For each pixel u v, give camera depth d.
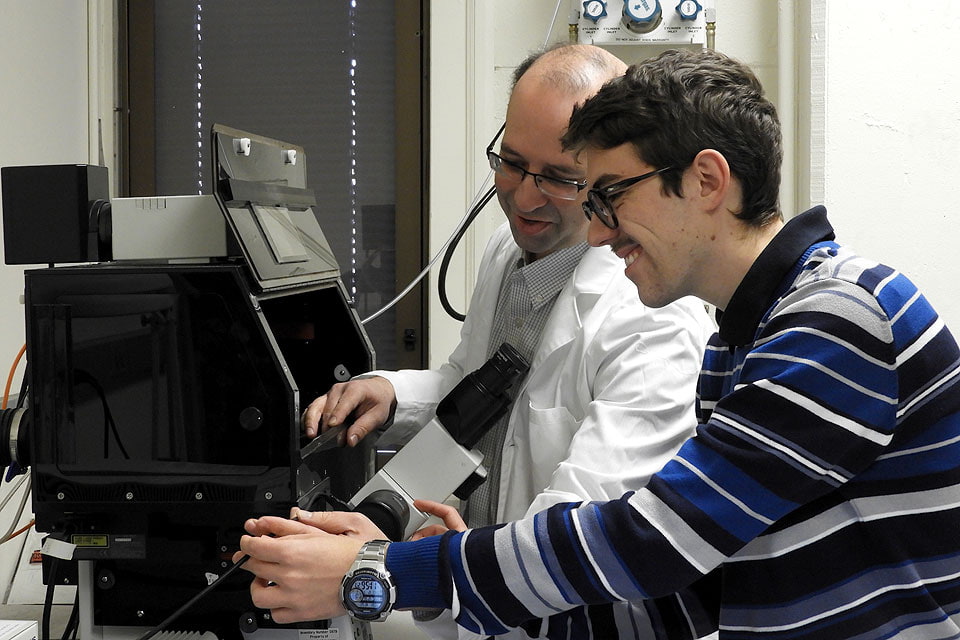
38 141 1.83
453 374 1.57
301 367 1.41
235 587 1.04
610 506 0.81
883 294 0.77
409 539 1.09
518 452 1.33
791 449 0.75
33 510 1.03
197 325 0.99
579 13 2.06
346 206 2.27
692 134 0.82
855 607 0.80
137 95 2.27
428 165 2.20
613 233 0.89
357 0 2.24
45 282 1.00
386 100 2.25
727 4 2.12
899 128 2.09
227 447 1.00
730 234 0.86
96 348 1.00
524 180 1.28
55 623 1.28
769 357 0.78
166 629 1.06
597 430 1.15
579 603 0.82
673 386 1.20
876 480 0.80
